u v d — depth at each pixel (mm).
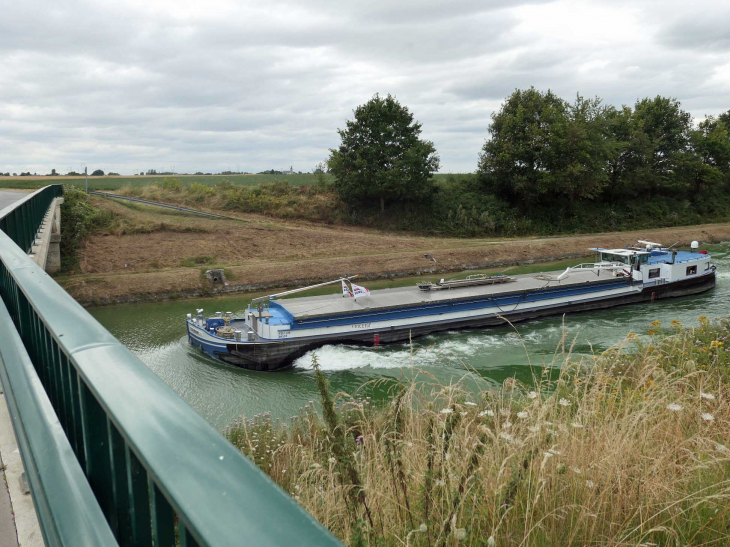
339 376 17562
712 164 62500
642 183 55625
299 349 19453
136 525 1190
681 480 2961
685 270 28500
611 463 2971
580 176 47750
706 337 8125
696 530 2689
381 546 2553
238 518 652
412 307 21672
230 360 19000
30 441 1617
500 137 51375
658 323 8773
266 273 34312
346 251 39844
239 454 822
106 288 30312
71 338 1401
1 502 2193
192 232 39625
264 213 49469
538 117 50312
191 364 19109
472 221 48844
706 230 50500
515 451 3090
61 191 40750
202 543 623
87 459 1417
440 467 2992
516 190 49875
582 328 22391
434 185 50875
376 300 22875
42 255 15492
